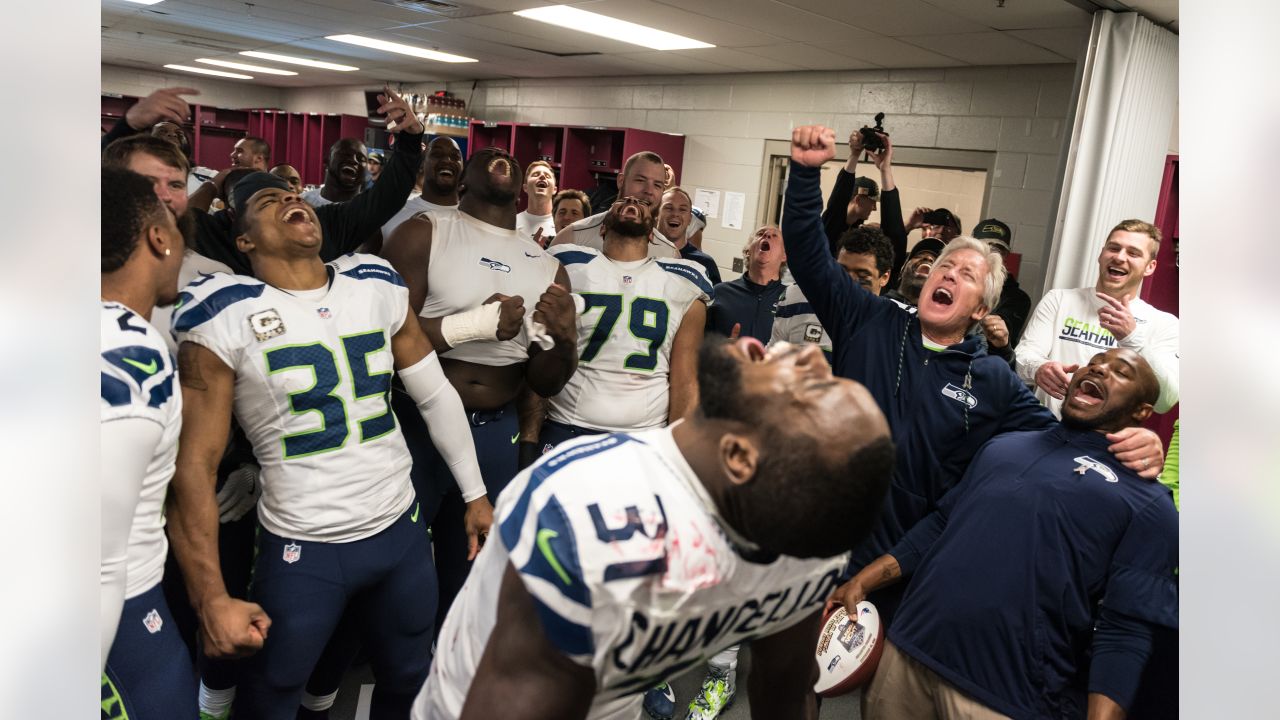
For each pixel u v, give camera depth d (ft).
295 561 5.04
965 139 16.62
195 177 14.32
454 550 7.18
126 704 3.99
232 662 6.09
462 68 26.99
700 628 2.46
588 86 25.68
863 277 9.11
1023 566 4.79
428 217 7.14
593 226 9.89
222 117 42.39
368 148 33.81
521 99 28.40
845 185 9.93
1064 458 4.99
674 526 2.26
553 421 7.86
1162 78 11.38
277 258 5.02
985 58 15.20
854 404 2.14
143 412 3.57
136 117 7.89
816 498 2.12
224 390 4.79
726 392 2.22
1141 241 9.00
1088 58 10.96
